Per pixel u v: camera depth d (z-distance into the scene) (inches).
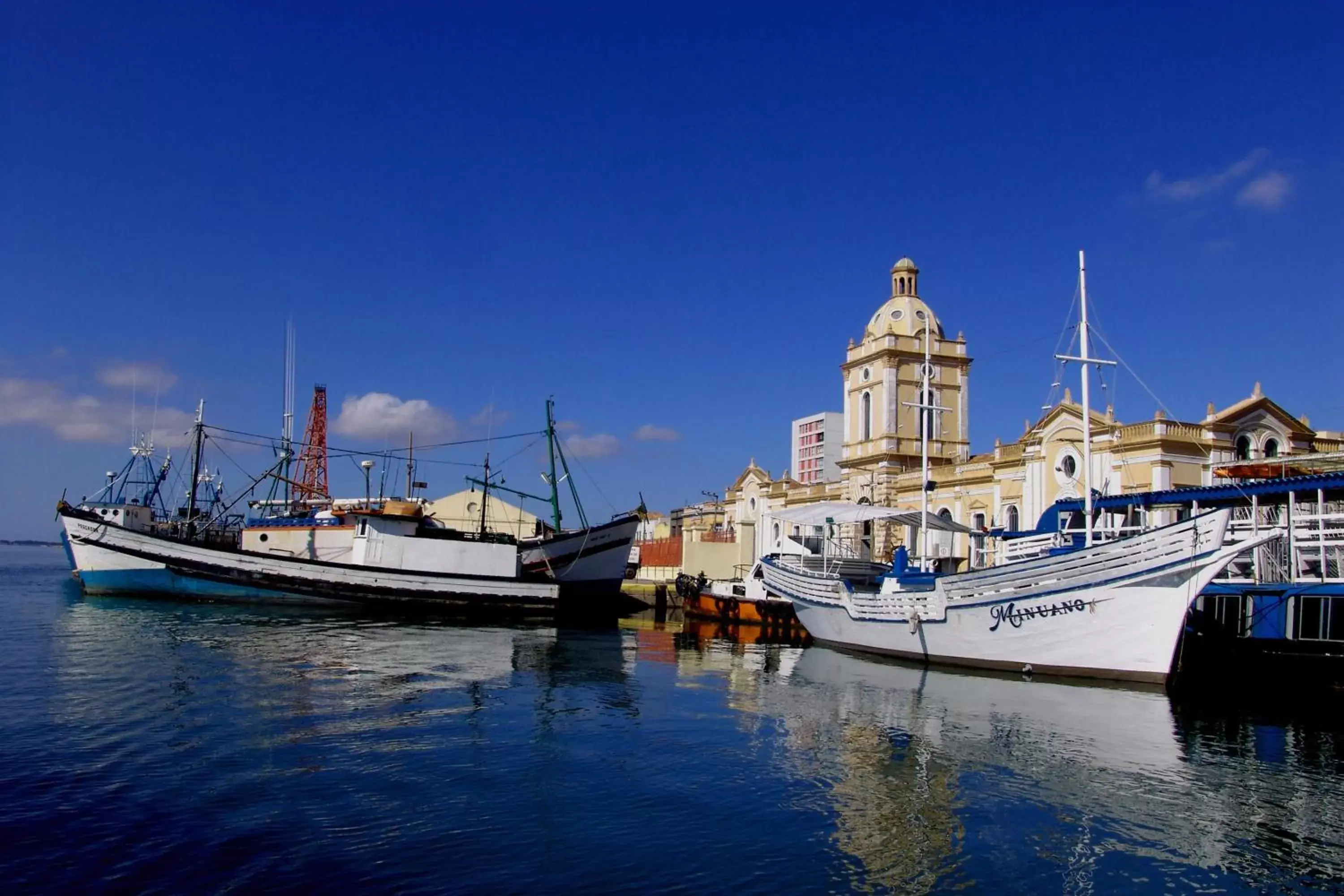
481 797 654.5
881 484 2829.7
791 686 1181.7
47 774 673.0
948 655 1366.9
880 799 672.4
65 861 513.7
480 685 1116.5
